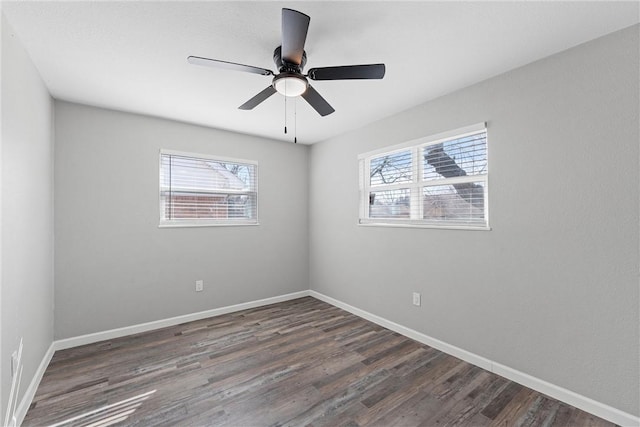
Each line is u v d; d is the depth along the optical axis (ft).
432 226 8.71
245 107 7.11
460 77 7.34
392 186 10.14
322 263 13.43
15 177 5.45
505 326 7.05
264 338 9.29
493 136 7.29
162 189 10.44
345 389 6.55
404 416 5.68
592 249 5.77
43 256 7.37
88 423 5.47
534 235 6.57
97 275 9.09
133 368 7.43
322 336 9.44
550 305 6.32
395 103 8.98
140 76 7.26
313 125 11.13
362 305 11.21
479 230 7.56
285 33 4.54
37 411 5.80
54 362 7.70
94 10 4.90
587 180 5.82
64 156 8.61
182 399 6.19
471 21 5.23
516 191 6.86
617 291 5.48
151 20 5.19
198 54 6.33
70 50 6.09
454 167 8.36
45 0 4.62
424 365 7.60
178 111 9.62
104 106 9.12
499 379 6.95
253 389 6.55
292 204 13.74
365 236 11.07
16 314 5.46
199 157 11.09
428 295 8.81
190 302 10.85
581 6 4.84
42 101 7.29
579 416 5.68
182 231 10.71
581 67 5.90
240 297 12.10
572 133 6.01
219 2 4.74
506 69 6.96
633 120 5.31
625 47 5.39
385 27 5.39
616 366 5.49
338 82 7.60
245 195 12.45
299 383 6.79
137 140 9.84
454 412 5.80
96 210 9.11
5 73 4.99
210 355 8.14
